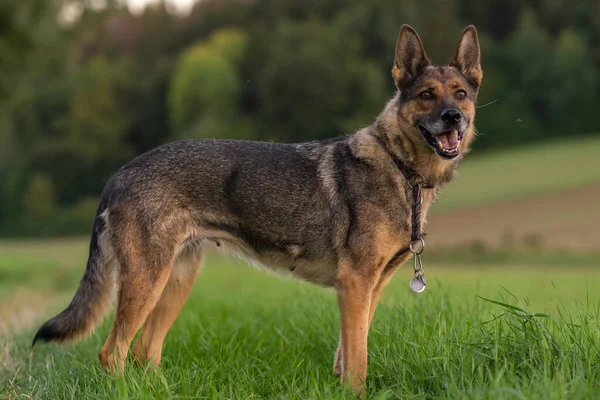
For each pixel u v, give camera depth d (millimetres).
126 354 5422
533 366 4477
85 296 5688
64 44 23188
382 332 5844
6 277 22594
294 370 5324
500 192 43688
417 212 5453
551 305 9695
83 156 67312
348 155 5570
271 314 7953
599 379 4141
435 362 4766
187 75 67375
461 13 83500
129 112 71625
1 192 68062
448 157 5375
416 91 5582
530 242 31047
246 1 81375
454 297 7605
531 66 70688
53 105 69938
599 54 74125
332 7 74250
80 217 61719
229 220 5719
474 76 5910
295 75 58062
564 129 67812
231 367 5562
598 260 27438
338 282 5348
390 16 66188
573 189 42219
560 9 81125
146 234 5523
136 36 82375
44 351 7141
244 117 64750
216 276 19562
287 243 5676
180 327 7477
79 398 4801
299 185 5613
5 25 19828
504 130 65812
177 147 5766
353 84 58969
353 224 5379
